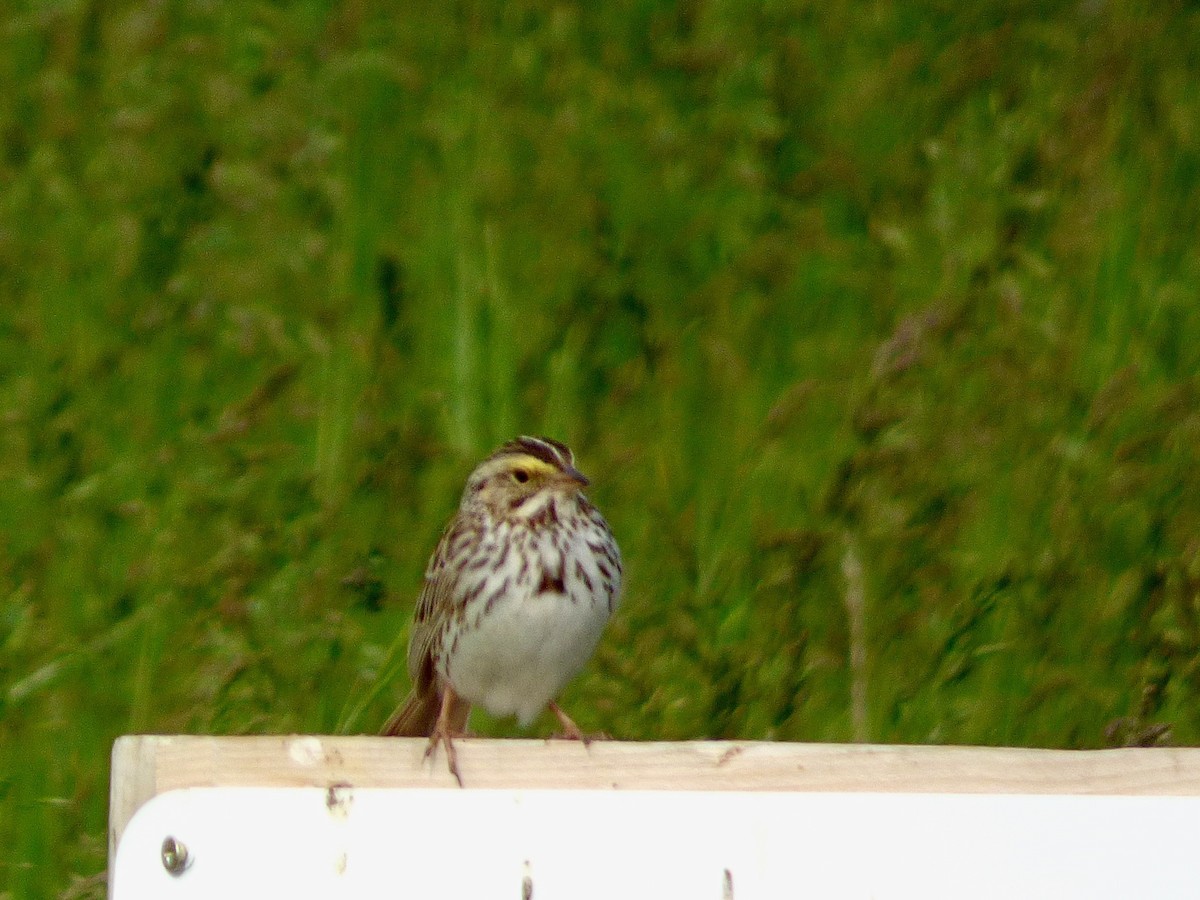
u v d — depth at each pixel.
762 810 6.47
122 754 6.56
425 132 13.95
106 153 13.93
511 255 13.63
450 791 6.34
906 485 11.03
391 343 13.03
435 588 9.61
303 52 14.66
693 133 14.27
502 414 12.78
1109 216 12.84
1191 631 10.37
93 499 11.39
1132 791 7.11
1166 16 13.84
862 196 13.70
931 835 6.52
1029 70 14.36
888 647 10.48
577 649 9.53
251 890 6.16
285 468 11.96
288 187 13.93
